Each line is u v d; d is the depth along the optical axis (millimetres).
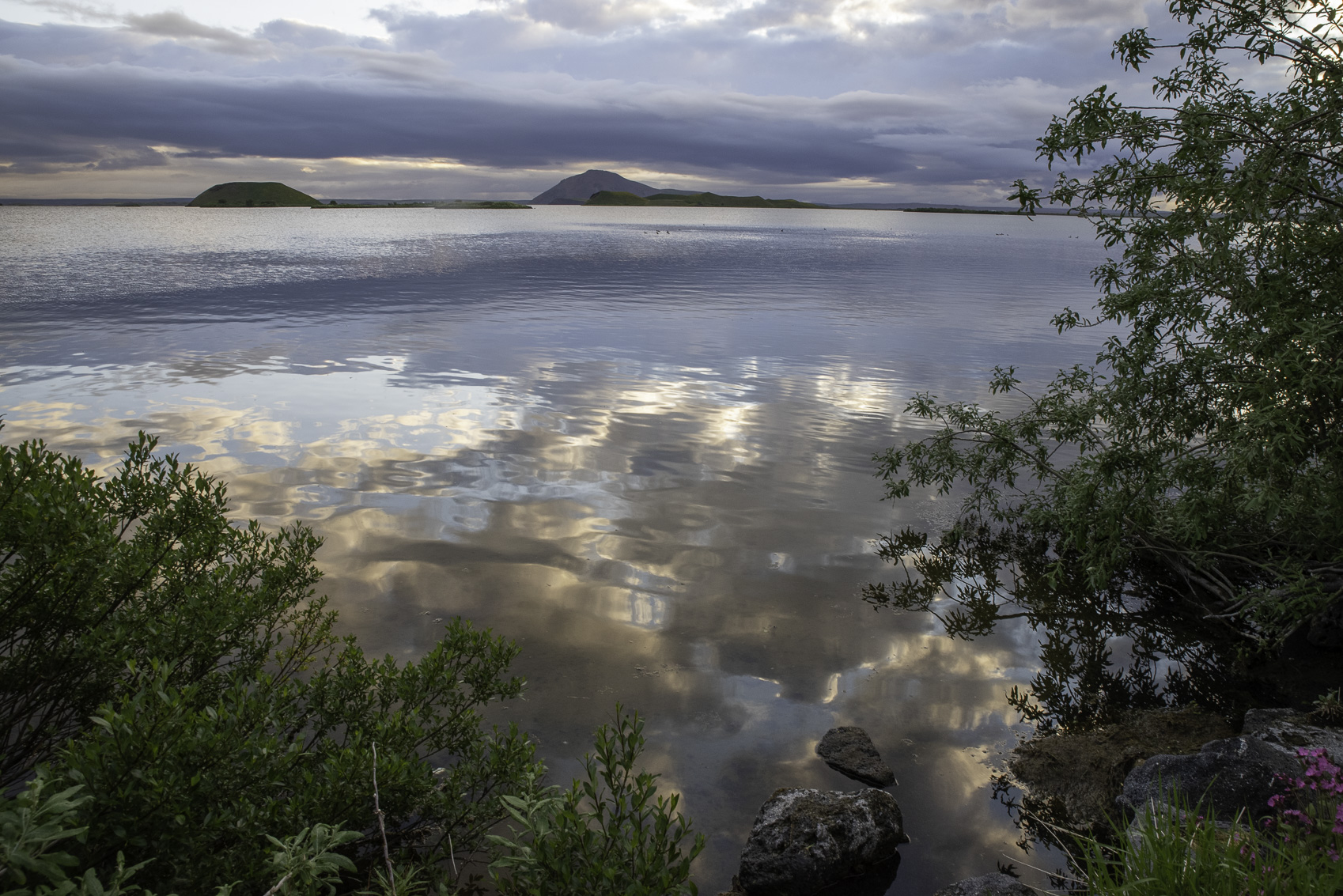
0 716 3676
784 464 10453
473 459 10133
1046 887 3910
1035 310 26359
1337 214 5914
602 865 2660
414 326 20531
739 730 5070
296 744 3045
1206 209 6219
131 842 2541
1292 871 2752
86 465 9086
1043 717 5438
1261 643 5996
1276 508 5566
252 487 8797
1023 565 7965
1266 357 5871
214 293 26188
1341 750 4523
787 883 3832
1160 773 4285
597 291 29922
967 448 11336
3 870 1979
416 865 3621
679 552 7715
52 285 27156
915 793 4598
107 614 3863
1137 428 7051
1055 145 6625
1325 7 5891
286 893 2408
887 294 30844
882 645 6258
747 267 43969
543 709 5168
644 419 12336
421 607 6398
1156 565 8086
